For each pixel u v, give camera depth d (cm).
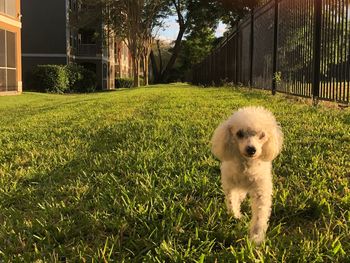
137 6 2291
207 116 442
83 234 173
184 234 165
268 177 177
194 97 714
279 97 623
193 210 189
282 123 370
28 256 155
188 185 221
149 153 286
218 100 616
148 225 175
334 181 216
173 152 290
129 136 355
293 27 607
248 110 197
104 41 2492
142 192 212
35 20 2233
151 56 3150
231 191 184
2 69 1401
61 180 253
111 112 554
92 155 304
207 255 147
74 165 286
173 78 3772
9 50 1452
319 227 168
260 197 171
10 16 1459
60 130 423
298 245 150
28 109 788
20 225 184
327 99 491
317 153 265
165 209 185
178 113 479
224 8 2397
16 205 219
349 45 444
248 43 925
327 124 353
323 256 142
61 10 2239
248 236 160
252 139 177
